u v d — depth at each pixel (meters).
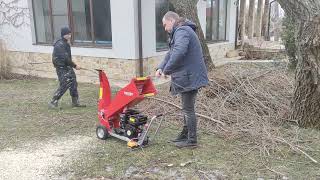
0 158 4.62
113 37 9.38
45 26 11.13
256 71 7.16
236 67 7.90
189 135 4.74
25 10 11.16
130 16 8.93
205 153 4.60
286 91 6.41
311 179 3.89
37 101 7.60
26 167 4.34
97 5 9.68
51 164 4.41
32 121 6.20
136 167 4.28
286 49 8.75
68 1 10.23
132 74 9.30
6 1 11.51
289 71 7.78
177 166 4.27
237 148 4.73
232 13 13.60
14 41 11.66
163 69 4.50
